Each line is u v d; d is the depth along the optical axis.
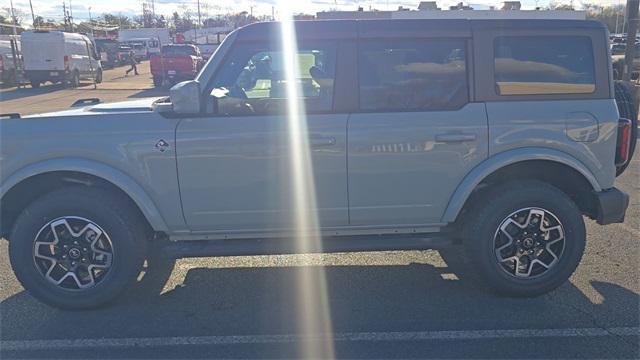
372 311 3.91
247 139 3.77
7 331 3.68
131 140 3.75
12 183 3.74
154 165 3.78
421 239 4.03
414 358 3.30
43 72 23.81
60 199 3.76
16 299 4.17
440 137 3.81
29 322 3.80
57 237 3.83
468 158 3.86
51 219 3.79
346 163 3.82
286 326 3.72
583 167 3.94
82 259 3.87
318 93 3.86
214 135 3.77
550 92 3.90
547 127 3.87
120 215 3.80
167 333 3.64
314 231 3.97
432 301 4.05
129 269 3.87
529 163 3.97
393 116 3.82
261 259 4.97
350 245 3.98
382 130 3.79
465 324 3.70
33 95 21.33
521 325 3.67
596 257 4.80
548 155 3.87
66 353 3.40
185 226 3.93
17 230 3.78
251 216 3.90
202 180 3.82
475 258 3.99
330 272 4.65
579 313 3.81
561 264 4.00
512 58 3.88
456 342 3.47
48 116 3.86
